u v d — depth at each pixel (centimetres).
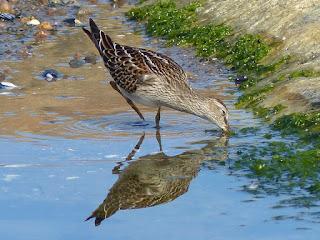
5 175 1112
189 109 1376
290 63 1634
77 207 1006
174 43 1947
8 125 1341
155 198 1038
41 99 1505
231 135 1306
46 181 1090
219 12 2017
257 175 1113
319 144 1213
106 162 1170
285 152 1191
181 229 938
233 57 1761
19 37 2044
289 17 1792
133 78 1388
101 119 1394
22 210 995
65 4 2420
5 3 2286
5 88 1580
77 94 1550
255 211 986
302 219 955
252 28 1841
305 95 1401
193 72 1723
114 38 2009
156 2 2298
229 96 1538
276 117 1368
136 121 1396
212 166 1158
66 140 1266
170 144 1261
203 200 1029
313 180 1082
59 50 1911
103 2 2458
